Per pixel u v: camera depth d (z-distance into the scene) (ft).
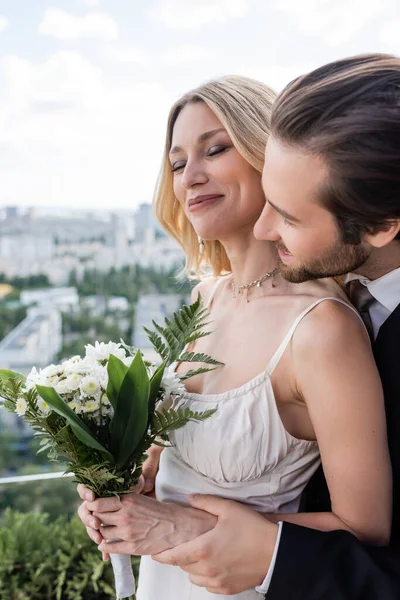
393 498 3.79
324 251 3.25
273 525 3.79
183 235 5.51
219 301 4.91
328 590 3.43
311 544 3.59
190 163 4.40
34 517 9.50
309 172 3.03
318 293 4.07
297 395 3.98
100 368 3.96
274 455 4.05
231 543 3.79
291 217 3.21
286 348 3.97
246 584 3.82
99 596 9.43
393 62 3.10
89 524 4.17
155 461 5.12
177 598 4.46
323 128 2.96
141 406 3.79
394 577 3.36
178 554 3.89
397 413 3.70
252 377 4.15
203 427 4.13
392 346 3.71
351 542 3.55
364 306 4.04
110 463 3.88
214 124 4.31
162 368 3.92
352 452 3.61
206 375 4.45
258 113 4.19
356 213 3.02
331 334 3.74
